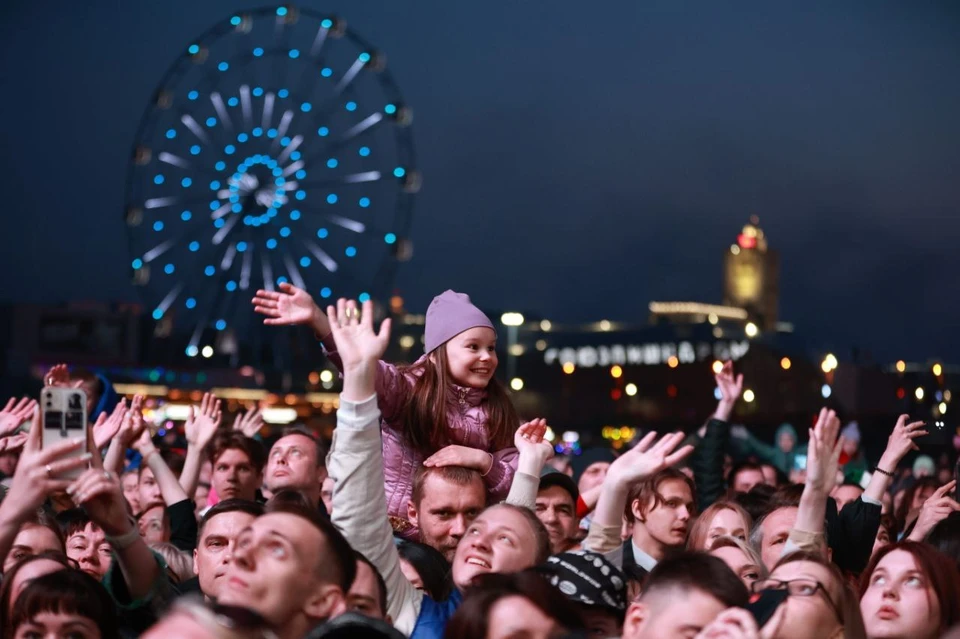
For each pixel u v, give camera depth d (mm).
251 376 67438
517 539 5859
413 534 7453
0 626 5918
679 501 8492
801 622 5125
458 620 4672
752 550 6867
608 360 108438
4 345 94625
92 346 97125
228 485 9969
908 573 6141
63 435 5234
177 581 7336
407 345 63719
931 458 18766
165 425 28297
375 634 4379
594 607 5355
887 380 24297
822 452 6703
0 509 5102
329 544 4738
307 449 9094
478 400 7648
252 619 3619
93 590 5664
